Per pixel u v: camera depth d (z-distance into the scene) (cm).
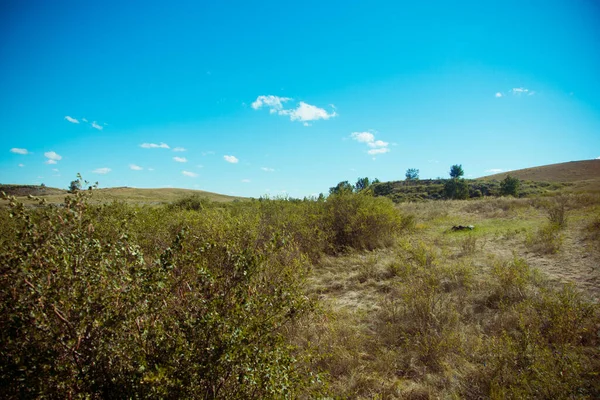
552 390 283
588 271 593
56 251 239
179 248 274
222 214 775
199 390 222
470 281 574
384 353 391
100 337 228
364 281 678
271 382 229
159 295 254
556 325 378
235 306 251
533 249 774
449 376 341
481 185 5091
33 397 208
